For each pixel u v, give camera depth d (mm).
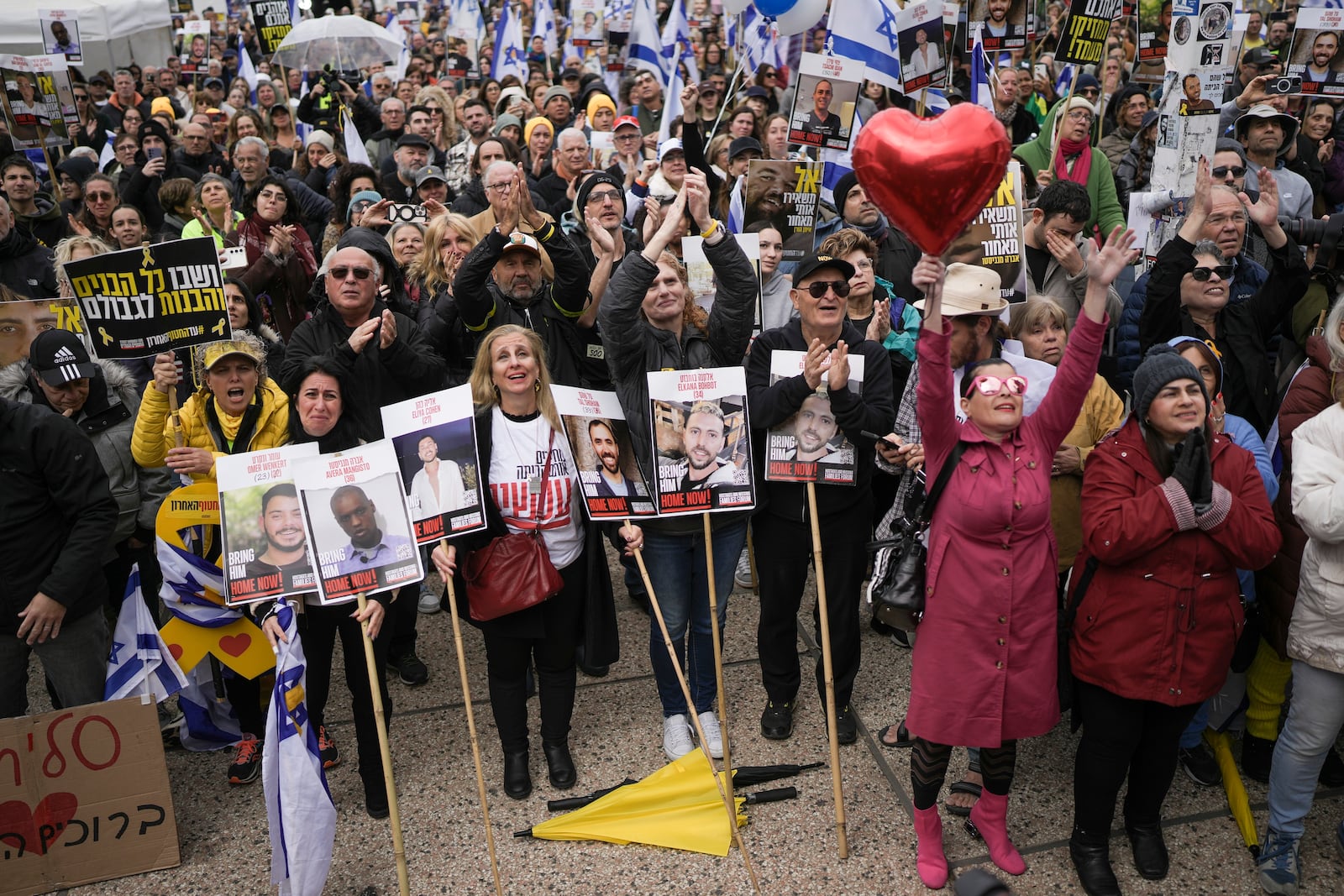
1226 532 3199
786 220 5645
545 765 4215
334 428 3975
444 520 3658
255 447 4074
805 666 4867
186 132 8992
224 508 3555
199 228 6828
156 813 3664
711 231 4012
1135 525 3205
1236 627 3326
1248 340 4445
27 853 3551
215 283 4031
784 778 4070
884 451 3889
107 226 7316
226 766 4305
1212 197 4316
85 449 3781
